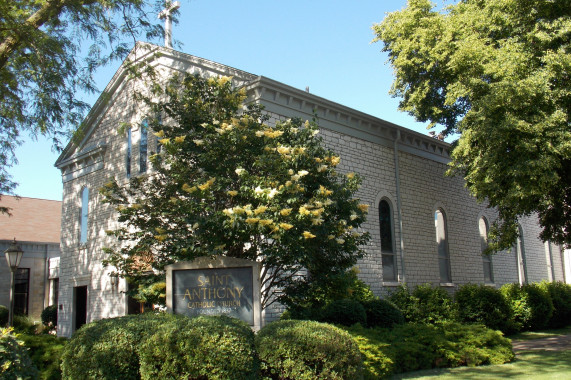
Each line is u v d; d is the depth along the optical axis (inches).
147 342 305.7
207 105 488.4
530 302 814.5
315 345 315.9
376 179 749.9
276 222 394.6
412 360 464.4
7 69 587.2
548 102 519.2
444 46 601.0
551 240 696.4
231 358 295.4
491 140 518.9
